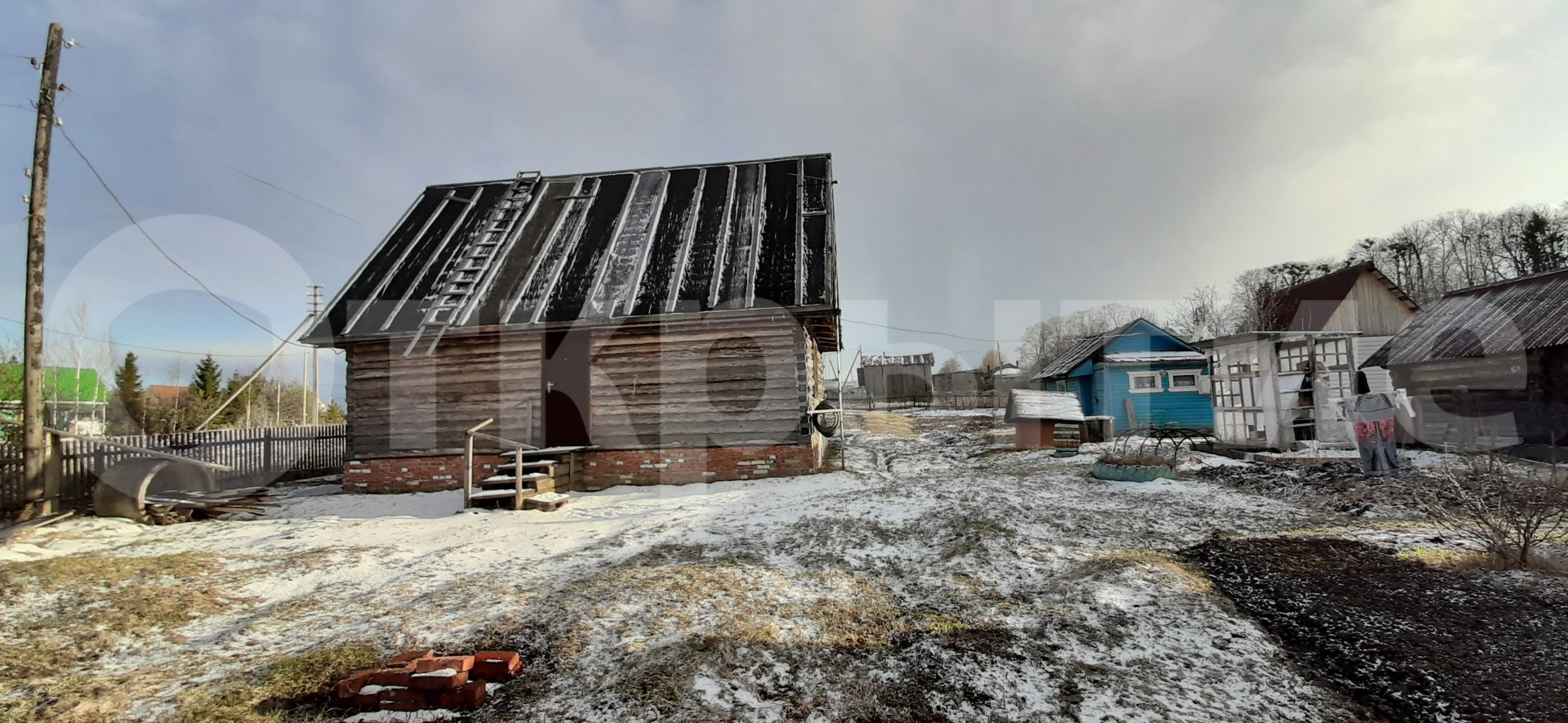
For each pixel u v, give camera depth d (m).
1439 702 3.51
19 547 7.66
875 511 8.37
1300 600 5.02
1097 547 6.67
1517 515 5.77
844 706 3.64
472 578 6.18
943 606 5.18
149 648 4.74
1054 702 3.65
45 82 10.18
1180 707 3.57
